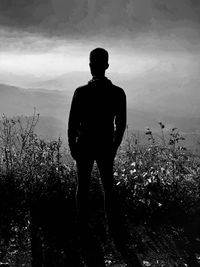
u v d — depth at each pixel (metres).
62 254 3.77
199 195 5.29
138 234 4.31
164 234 4.33
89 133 3.75
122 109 3.83
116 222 4.26
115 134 3.86
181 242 4.14
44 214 4.66
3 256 3.68
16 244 3.94
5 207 4.68
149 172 5.07
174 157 5.23
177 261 3.70
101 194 5.23
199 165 5.27
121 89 3.87
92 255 3.78
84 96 3.70
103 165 3.93
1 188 4.88
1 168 5.27
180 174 5.20
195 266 3.61
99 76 3.79
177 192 5.14
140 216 4.78
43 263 3.59
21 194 4.94
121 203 4.94
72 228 4.36
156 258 3.75
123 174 5.17
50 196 4.90
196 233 4.38
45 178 5.15
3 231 4.18
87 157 3.82
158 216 4.80
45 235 4.16
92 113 3.73
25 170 5.26
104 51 3.76
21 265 3.54
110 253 3.83
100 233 4.27
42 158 5.27
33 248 3.87
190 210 5.01
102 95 3.72
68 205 4.91
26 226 4.34
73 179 5.31
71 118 3.74
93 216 4.73
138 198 4.96
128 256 3.78
